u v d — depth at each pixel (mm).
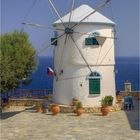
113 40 31719
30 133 22328
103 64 30609
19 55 37062
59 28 31344
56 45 31750
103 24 30438
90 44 30156
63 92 30797
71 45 30375
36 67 38969
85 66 30219
